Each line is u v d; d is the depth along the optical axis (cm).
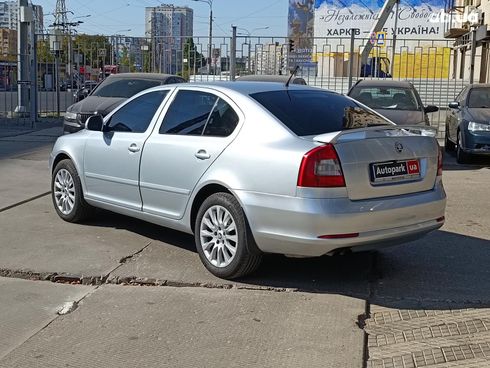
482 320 473
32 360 409
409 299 516
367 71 2305
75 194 727
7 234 694
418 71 2711
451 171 1208
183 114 612
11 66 2134
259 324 462
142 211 638
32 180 1023
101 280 555
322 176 484
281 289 534
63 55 2233
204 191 568
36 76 1886
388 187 514
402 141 532
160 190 610
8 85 2153
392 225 515
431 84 2162
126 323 466
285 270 582
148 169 621
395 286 547
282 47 1881
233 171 533
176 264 593
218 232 552
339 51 2433
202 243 565
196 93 610
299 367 398
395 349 429
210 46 1827
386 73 2242
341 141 495
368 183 502
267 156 511
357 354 416
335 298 515
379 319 479
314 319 472
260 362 404
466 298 518
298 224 488
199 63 1859
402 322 472
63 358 412
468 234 717
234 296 517
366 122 576
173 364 402
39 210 813
